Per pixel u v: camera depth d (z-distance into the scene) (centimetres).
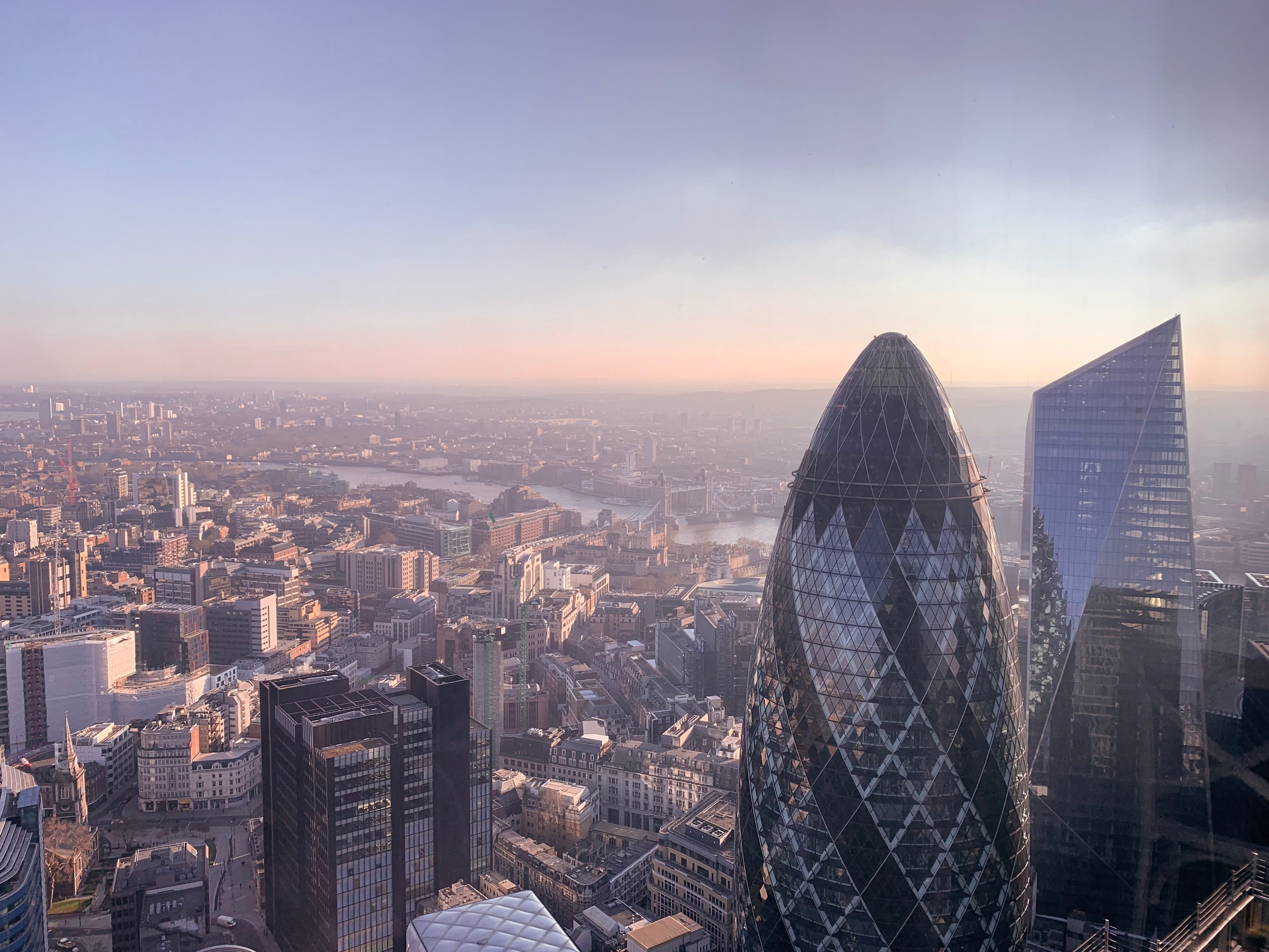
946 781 14150
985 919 14788
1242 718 17150
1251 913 16262
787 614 14938
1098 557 18925
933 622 13988
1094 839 18400
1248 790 16812
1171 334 17775
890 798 14138
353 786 19788
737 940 16700
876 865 14275
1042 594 19188
